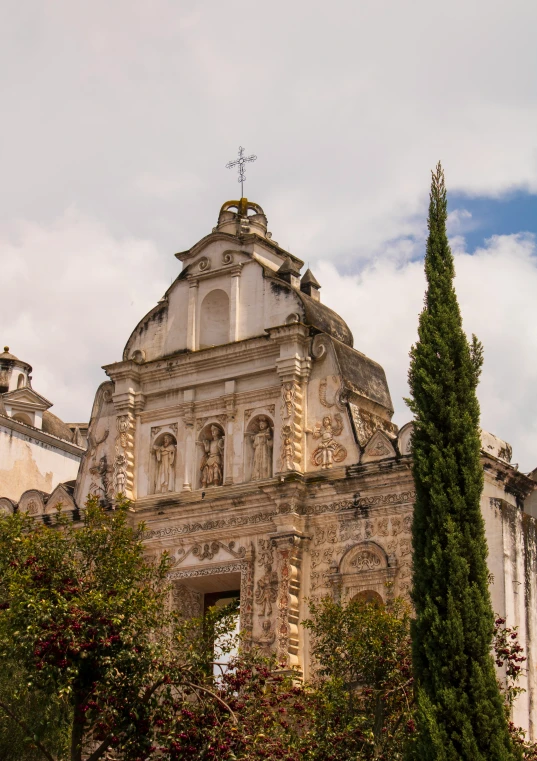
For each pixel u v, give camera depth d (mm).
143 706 29188
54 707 32688
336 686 31000
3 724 33812
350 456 38938
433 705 29359
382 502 37781
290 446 39531
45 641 28797
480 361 33562
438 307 33812
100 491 44312
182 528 41656
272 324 41812
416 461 32188
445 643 29922
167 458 43156
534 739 35500
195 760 28609
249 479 40844
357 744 30078
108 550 32250
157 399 44031
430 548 31141
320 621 33312
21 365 58938
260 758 28375
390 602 36406
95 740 30297
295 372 40250
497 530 36094
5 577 31672
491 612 30656
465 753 28797
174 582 41312
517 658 32250
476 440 32250
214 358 42531
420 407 32781
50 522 44906
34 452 54031
